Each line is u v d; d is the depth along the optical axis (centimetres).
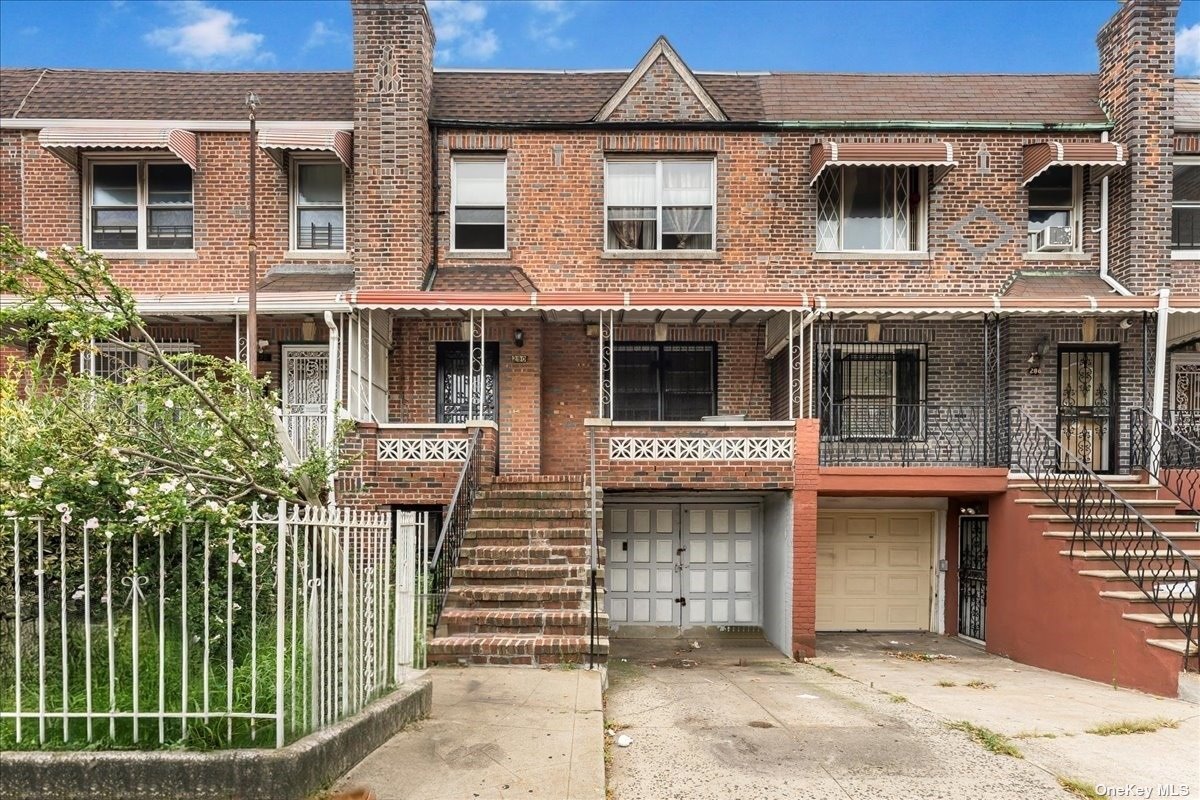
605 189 1293
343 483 1047
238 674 498
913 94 1370
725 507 1271
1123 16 1252
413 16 1231
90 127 1181
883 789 488
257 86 1355
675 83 1294
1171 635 795
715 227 1280
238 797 409
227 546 479
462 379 1273
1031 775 517
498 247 1295
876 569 1314
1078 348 1240
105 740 421
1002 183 1278
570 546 931
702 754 554
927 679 880
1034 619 1002
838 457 1228
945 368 1250
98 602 481
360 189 1220
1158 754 565
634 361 1303
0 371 1134
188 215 1280
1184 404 1243
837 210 1295
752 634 1247
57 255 522
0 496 433
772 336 1237
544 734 545
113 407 535
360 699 521
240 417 559
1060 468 1119
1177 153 1270
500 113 1305
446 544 855
